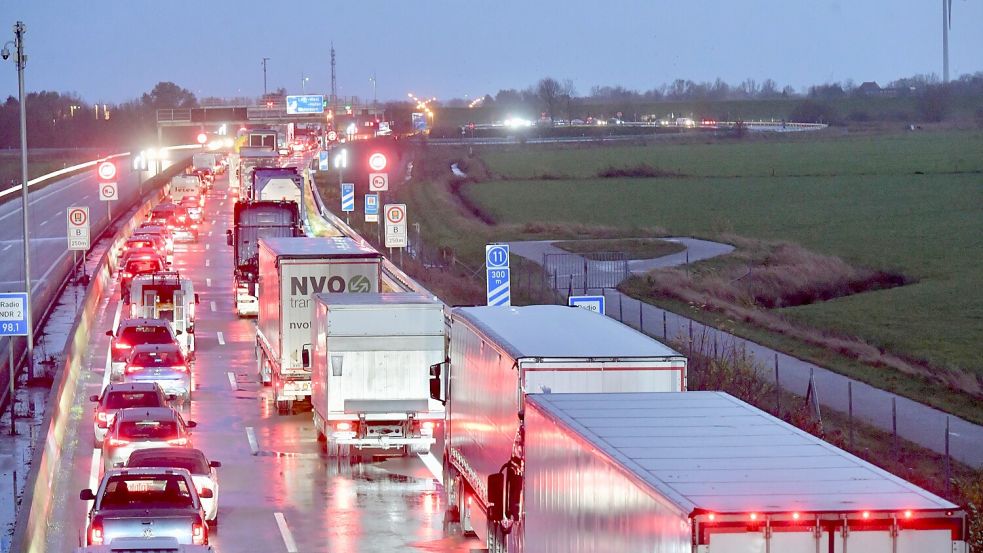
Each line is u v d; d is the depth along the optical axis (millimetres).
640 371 19812
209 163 146625
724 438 14414
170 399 37969
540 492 17062
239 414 38312
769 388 38094
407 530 25734
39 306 59375
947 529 11195
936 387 40469
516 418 19781
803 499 11555
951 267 77750
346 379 31922
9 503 27281
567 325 23312
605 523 13688
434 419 32156
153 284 47312
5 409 38156
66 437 34719
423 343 32125
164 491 21234
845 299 66438
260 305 44219
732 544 11023
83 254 68062
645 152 194625
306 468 31531
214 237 94125
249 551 24141
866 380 41406
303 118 195125
